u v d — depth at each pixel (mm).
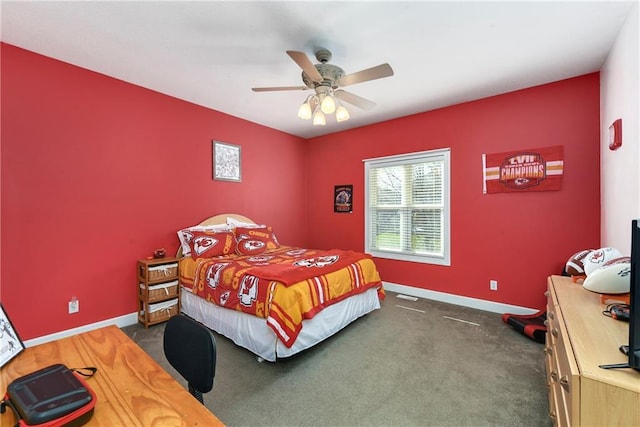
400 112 3865
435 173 3791
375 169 4395
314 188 5148
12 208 2330
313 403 1810
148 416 787
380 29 2090
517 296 3207
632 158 1843
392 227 4219
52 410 731
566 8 1855
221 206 3896
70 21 2000
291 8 1868
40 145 2453
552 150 2961
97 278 2793
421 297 3908
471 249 3502
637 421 864
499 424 1625
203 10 1892
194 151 3578
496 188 3305
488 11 1894
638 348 906
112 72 2771
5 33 2145
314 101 2436
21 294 2381
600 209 2736
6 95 2289
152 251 3191
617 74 2150
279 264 2822
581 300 1585
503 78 2877
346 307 2828
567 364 1078
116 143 2906
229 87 3107
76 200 2656
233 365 2256
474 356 2359
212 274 2791
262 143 4457
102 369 1008
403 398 1854
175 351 1186
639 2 1719
